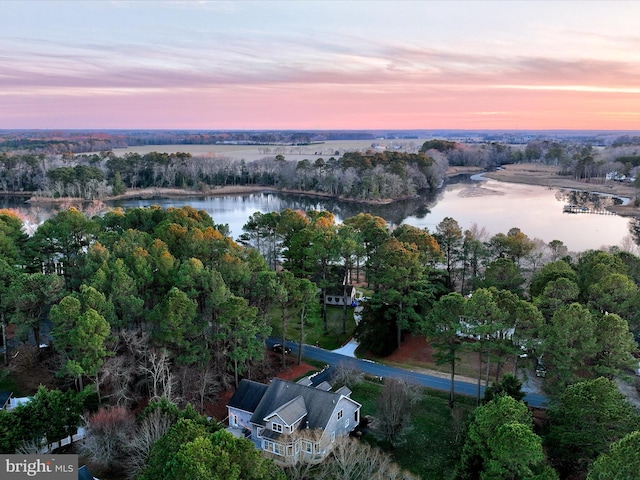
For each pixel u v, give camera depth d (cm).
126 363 5512
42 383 5878
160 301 6875
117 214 10544
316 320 8275
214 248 7988
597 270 6725
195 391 5519
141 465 4100
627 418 3897
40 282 5944
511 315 5291
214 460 3041
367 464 4241
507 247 8775
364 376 6419
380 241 8962
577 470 4112
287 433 4716
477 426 3928
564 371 5034
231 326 5906
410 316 6900
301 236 8612
